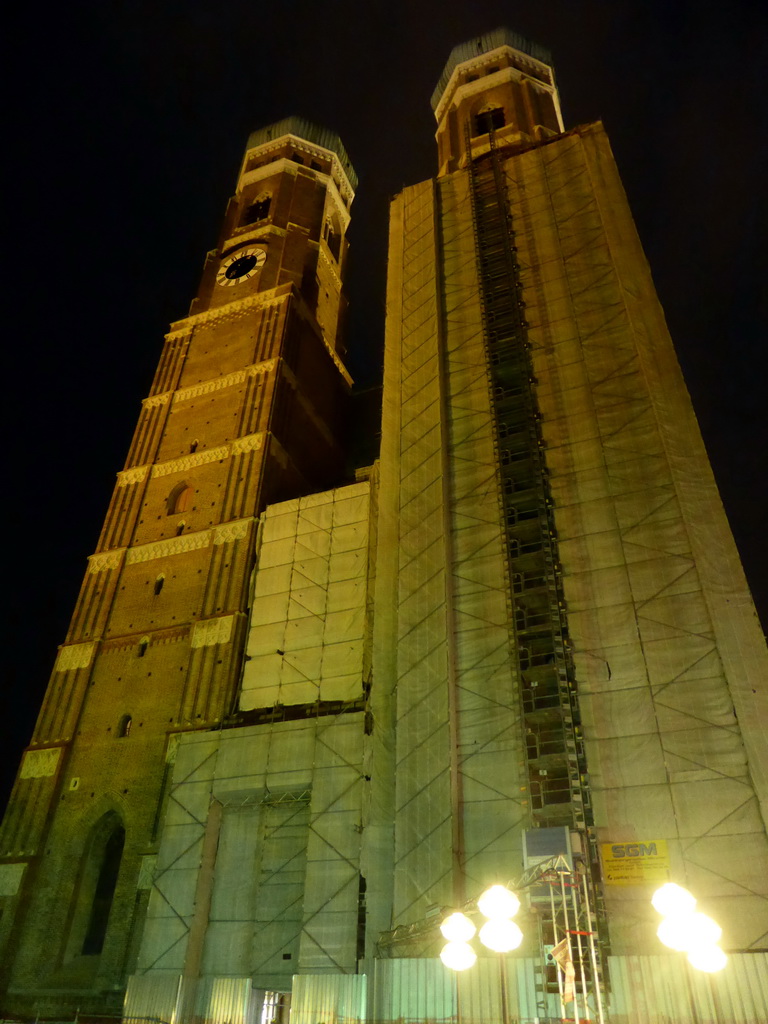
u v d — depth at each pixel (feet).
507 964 83.30
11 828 131.64
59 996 113.39
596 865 89.30
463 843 96.99
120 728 136.36
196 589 147.54
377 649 120.57
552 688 108.17
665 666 99.19
